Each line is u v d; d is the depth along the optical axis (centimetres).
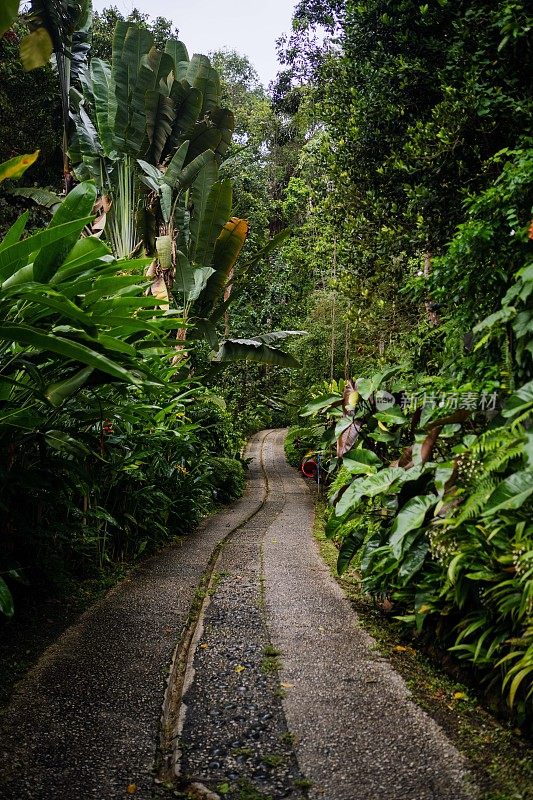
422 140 533
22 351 286
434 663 287
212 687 254
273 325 2006
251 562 526
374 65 612
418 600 281
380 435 382
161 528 580
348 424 404
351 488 328
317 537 684
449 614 278
